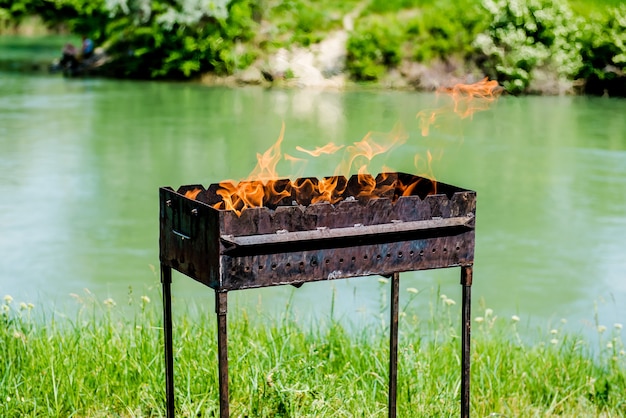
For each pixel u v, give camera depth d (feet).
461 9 81.00
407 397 20.57
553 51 77.71
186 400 19.74
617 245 39.96
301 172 50.29
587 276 36.01
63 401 20.16
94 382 20.77
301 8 86.48
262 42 85.10
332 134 61.57
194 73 86.17
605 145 59.47
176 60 85.76
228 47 84.99
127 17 89.71
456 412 20.35
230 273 15.07
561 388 22.29
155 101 74.59
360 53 81.76
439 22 80.33
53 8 106.11
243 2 85.51
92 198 46.62
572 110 71.67
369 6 87.20
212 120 66.54
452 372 22.30
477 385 21.76
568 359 23.88
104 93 78.13
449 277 35.63
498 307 32.55
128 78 86.84
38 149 56.90
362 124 64.80
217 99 75.92
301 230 15.38
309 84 81.41
